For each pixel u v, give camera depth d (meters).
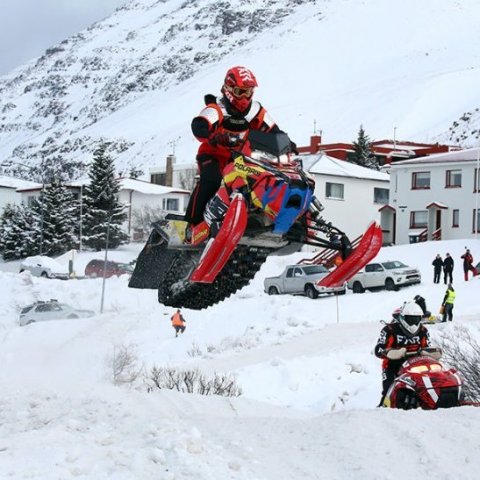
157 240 9.27
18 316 38.28
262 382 17.95
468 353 16.62
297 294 40.28
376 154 94.88
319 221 7.80
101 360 17.08
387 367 9.84
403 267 39.94
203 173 7.84
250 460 5.77
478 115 157.25
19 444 5.95
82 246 68.31
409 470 5.76
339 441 6.24
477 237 56.97
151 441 5.86
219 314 32.38
